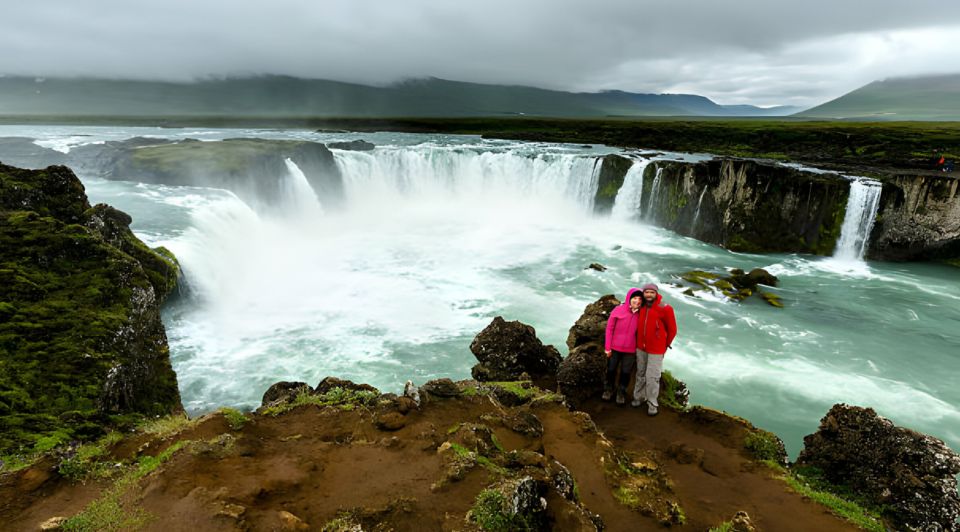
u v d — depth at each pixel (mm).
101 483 5656
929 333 21797
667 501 6852
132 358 13117
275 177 36281
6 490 5383
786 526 6719
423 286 25828
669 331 9617
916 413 15930
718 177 37062
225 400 15688
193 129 83812
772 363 18984
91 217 17234
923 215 32281
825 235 34406
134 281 15047
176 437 6695
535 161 45406
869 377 18109
